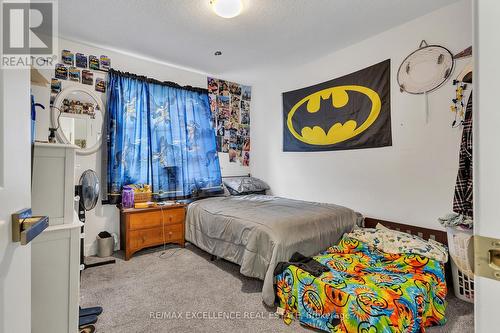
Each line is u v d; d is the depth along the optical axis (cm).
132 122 316
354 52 297
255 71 380
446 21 228
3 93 60
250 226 226
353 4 221
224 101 415
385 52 270
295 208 272
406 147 256
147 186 314
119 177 301
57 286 135
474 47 43
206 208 296
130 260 278
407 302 150
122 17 237
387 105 269
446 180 229
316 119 341
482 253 43
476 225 44
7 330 61
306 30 263
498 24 41
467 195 195
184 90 362
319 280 170
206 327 168
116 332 162
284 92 385
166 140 341
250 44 293
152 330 164
